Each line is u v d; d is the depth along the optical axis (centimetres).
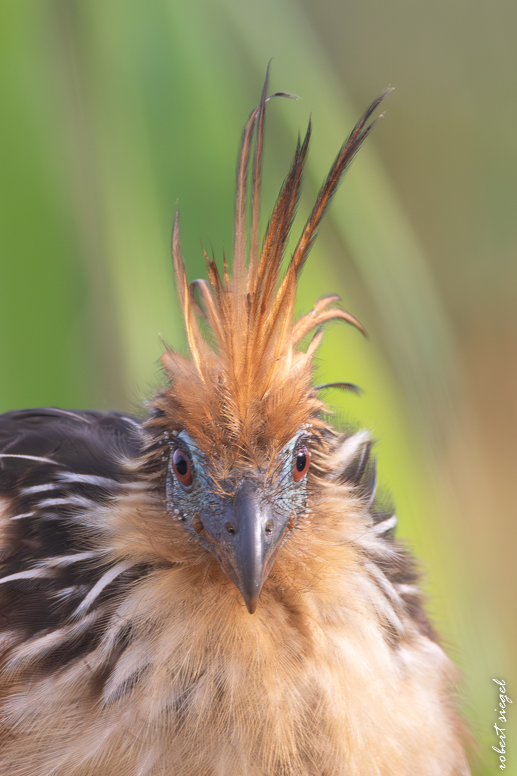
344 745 292
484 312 506
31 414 300
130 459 294
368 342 298
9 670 292
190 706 291
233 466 292
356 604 293
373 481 296
